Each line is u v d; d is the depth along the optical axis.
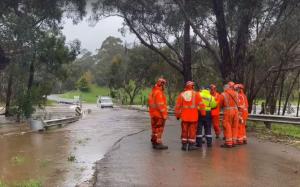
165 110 15.12
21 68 35.25
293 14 25.80
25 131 22.89
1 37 32.03
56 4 35.22
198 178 10.41
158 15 34.62
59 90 143.25
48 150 15.14
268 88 34.44
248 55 27.22
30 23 32.91
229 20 26.88
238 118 16.08
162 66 64.00
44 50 36.81
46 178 10.45
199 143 15.67
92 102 114.06
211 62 41.06
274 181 10.11
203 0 29.38
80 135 20.38
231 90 15.96
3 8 32.16
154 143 15.36
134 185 9.72
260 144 16.78
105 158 13.23
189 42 34.91
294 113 45.84
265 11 26.36
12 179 10.24
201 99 14.94
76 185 9.73
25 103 33.62
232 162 12.59
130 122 30.12
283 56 27.45
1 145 16.56
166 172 11.12
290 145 16.47
